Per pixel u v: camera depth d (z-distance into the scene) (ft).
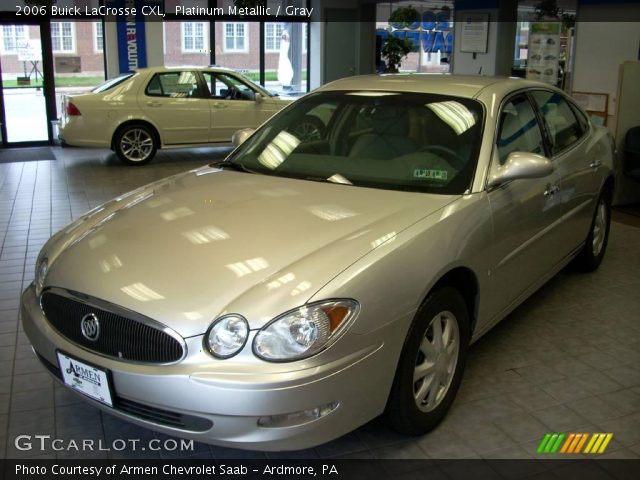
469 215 9.48
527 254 11.43
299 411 7.31
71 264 8.74
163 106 33.71
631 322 13.29
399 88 11.96
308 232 8.65
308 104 12.48
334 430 7.72
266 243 8.44
